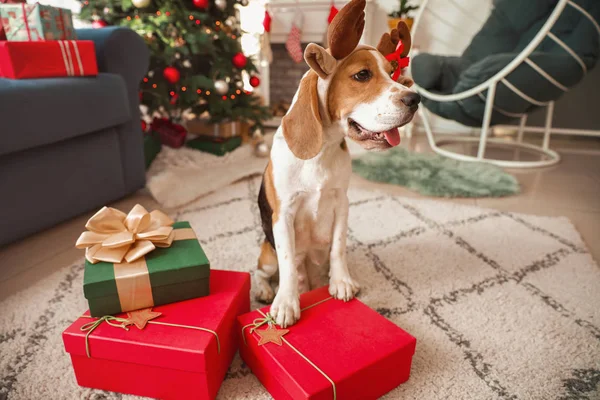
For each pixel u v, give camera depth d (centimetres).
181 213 171
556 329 100
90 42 151
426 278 122
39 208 141
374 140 84
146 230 92
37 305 107
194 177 213
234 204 181
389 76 84
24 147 127
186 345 73
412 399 79
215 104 239
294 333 82
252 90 301
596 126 313
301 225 103
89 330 77
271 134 326
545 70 215
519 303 110
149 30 212
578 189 204
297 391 69
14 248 141
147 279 81
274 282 119
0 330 98
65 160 148
